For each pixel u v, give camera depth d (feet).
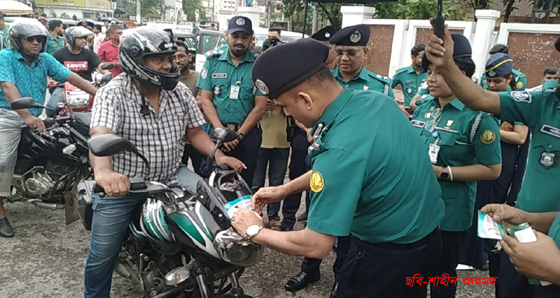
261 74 4.95
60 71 12.39
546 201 5.87
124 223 7.43
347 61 10.07
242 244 5.96
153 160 7.43
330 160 4.78
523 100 6.09
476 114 7.45
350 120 4.95
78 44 18.17
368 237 5.36
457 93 6.23
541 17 31.01
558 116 5.82
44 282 9.87
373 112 5.08
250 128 11.16
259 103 11.25
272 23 61.46
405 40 26.48
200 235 6.26
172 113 7.65
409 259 5.25
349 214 4.70
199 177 8.00
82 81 12.66
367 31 10.07
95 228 7.38
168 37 6.99
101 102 6.91
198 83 11.73
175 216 6.56
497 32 24.21
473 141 7.53
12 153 11.55
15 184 12.12
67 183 12.23
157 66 6.84
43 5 152.56
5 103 11.59
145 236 7.37
